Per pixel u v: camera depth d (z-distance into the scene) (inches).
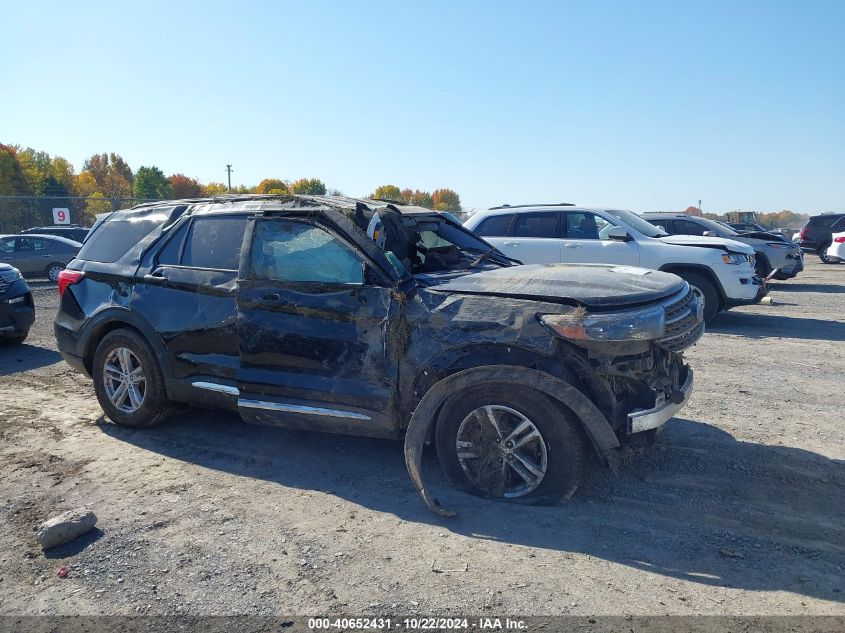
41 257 780.6
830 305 516.4
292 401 176.2
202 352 192.4
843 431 207.8
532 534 143.3
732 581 124.5
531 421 151.9
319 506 159.3
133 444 202.7
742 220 1349.7
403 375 163.5
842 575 126.3
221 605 119.5
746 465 180.2
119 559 135.6
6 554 138.3
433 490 165.9
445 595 121.3
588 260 418.9
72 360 225.3
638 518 149.9
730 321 437.1
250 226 189.3
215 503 161.3
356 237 172.1
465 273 190.9
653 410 152.9
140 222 220.8
